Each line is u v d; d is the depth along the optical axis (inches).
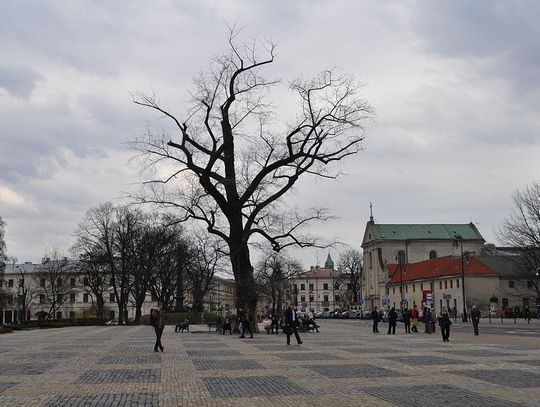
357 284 6456.7
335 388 575.2
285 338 1535.4
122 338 1576.0
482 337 1457.9
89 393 552.7
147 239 3432.6
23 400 514.0
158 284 3914.9
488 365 763.4
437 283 4397.1
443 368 733.3
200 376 679.7
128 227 3474.4
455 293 4101.9
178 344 1286.9
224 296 6107.3
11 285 5964.6
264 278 3430.1
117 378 665.0
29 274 5625.0
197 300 3663.9
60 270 4884.4
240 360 879.1
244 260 1825.8
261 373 705.0
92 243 3508.9
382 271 5541.3
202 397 525.0
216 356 955.3
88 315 4089.6
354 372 704.4
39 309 5728.3
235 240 1809.8
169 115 1723.7
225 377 669.3
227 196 1798.7
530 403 478.3
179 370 745.6
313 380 635.5
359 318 4581.7
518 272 4055.1
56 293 4852.4
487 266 4069.9
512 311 3587.6
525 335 1566.2
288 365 796.0
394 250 5649.6
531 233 3061.0
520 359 842.8
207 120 1740.9
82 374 704.4
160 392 556.4
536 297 3629.4
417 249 5654.5
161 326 1071.6
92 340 1478.8
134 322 3427.7
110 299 5629.9
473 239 5654.5
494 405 472.1
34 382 632.4
